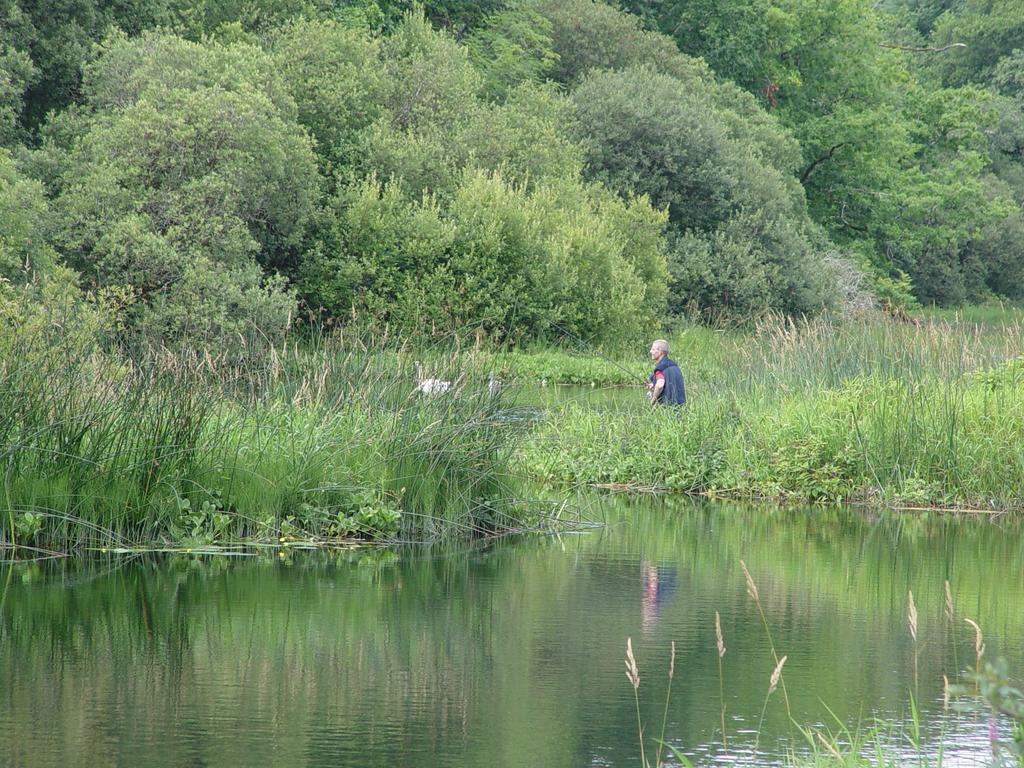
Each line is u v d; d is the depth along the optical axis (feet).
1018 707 24.98
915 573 65.72
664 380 108.17
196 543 70.03
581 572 65.16
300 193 184.85
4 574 61.93
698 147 266.16
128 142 169.58
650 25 349.61
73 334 78.59
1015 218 420.36
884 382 102.53
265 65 193.57
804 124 351.67
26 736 38.37
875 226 363.35
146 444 70.95
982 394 99.66
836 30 362.12
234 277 163.12
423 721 40.57
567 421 111.34
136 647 48.88
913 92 379.76
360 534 74.13
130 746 37.58
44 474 68.49
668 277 240.53
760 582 62.95
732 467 99.09
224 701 42.32
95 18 197.06
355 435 77.10
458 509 76.54
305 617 54.03
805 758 37.35
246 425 76.23
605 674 46.26
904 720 41.27
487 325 197.57
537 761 36.81
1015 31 481.05
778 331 124.26
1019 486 92.27
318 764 36.22
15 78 180.04
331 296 190.60
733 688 44.68
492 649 49.26
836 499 93.56
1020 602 58.90
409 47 237.45
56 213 163.43
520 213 204.85
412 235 194.39
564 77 308.40
